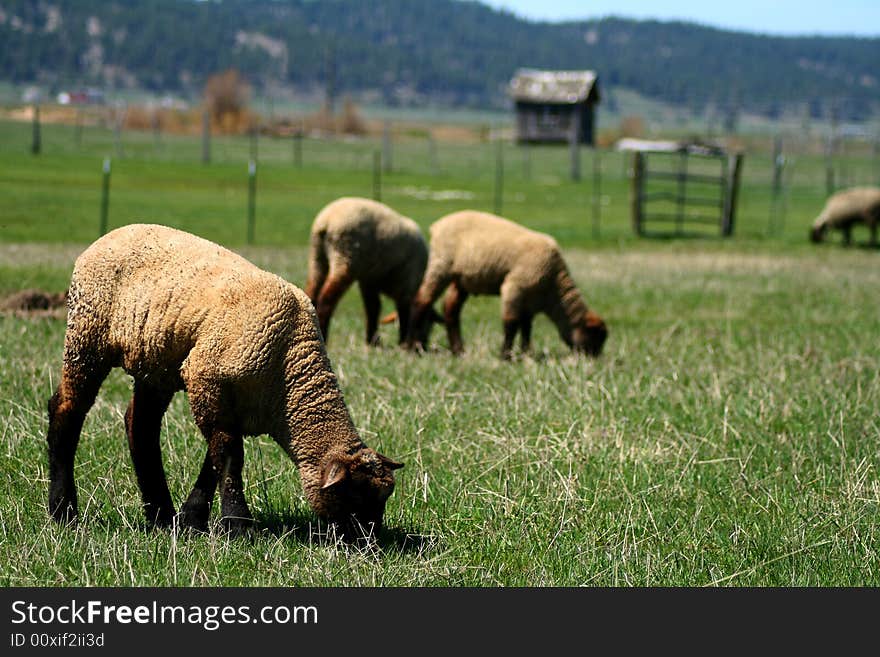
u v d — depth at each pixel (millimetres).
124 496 7984
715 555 7598
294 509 8039
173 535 6969
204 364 6938
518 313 15469
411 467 9008
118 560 6809
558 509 8211
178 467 8609
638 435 10086
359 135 101250
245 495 8133
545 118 102250
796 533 7859
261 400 7121
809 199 55469
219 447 7105
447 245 15648
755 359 14297
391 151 77062
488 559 7422
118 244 7293
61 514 7484
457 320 16031
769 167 76250
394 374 12492
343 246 15242
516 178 61094
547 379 12109
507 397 11336
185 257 7176
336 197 42219
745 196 55656
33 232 26312
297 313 7172
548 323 19203
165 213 32312
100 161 49656
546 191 53250
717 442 10062
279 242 28438
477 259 15492
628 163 74562
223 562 6898
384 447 9430
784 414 10945
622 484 8828
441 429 10070
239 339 6938
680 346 16125
